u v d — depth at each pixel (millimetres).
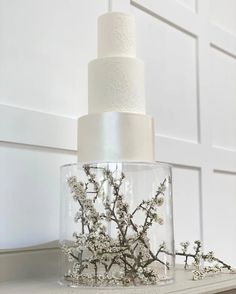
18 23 1032
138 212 877
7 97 993
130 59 973
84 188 882
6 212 965
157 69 1427
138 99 974
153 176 909
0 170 964
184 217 1462
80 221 877
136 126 940
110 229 860
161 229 896
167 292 775
